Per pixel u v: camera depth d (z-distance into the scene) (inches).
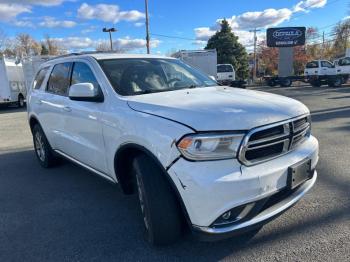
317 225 142.6
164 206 120.9
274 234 137.2
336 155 242.4
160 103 131.3
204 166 109.5
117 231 148.8
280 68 1483.8
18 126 501.0
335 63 1128.8
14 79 865.5
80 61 183.5
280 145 123.1
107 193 193.8
